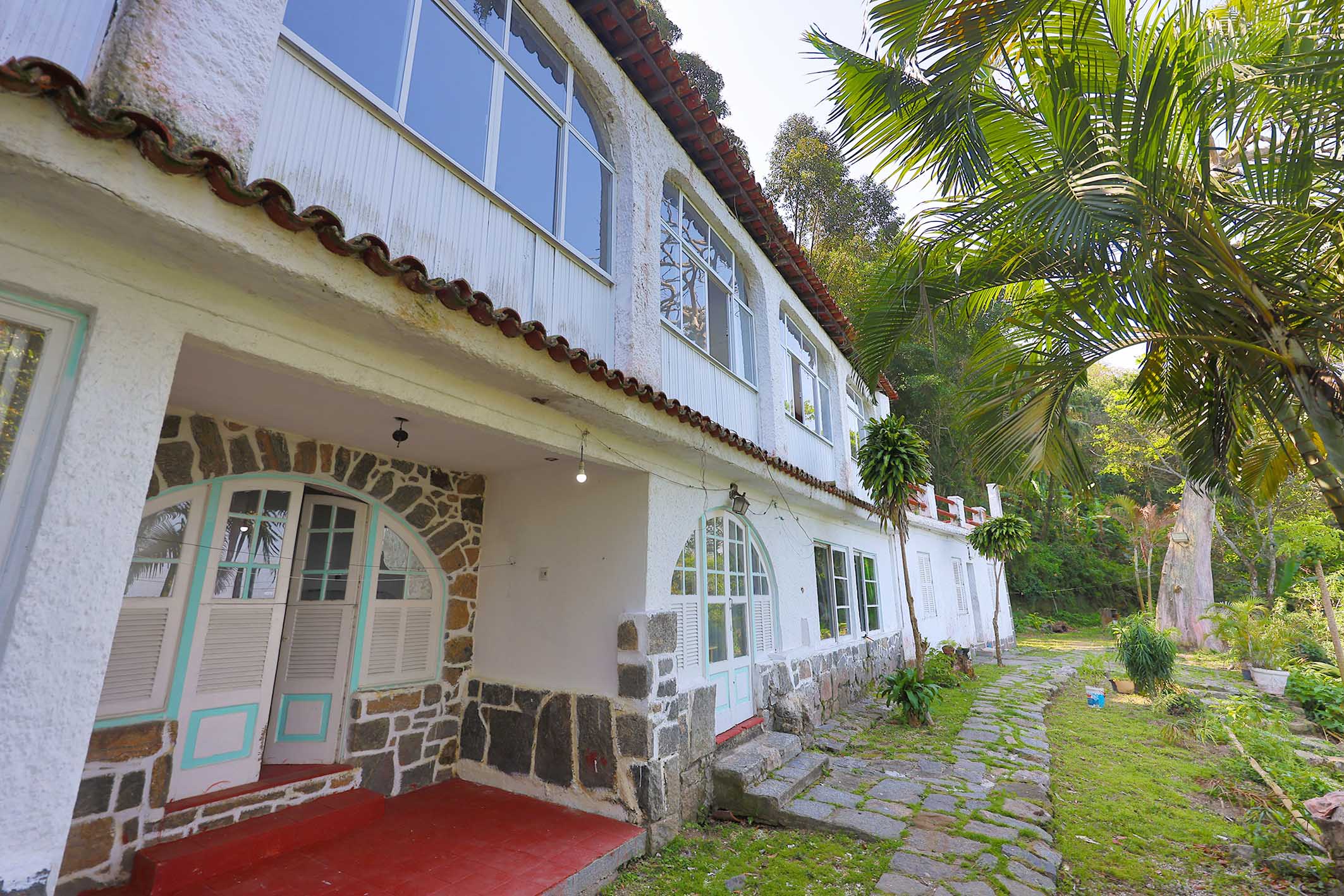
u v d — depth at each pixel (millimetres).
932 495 15195
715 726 5367
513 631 5270
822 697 7895
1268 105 3598
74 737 1894
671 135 5711
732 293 7004
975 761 6305
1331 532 14422
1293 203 3674
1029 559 26391
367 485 4801
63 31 1915
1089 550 27891
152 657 3545
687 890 3762
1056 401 4809
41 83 1583
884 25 3223
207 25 2238
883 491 8891
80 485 1953
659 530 5008
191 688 3682
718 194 6562
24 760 1785
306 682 4504
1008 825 4668
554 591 5145
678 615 5363
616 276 4781
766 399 7211
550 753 4742
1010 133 4184
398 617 4934
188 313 2311
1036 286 5156
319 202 2713
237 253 2172
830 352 9812
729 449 5531
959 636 16016
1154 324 3881
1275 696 10070
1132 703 9789
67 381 2008
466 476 5641
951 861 4090
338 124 2859
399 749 4750
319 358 2752
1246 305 3754
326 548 4758
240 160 2270
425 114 3363
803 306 8695
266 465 4141
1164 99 3342
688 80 5270
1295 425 3857
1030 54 3814
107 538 1999
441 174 3387
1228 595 23359
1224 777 6141
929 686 8039
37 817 1799
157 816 3420
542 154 4250
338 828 4016
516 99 4074
